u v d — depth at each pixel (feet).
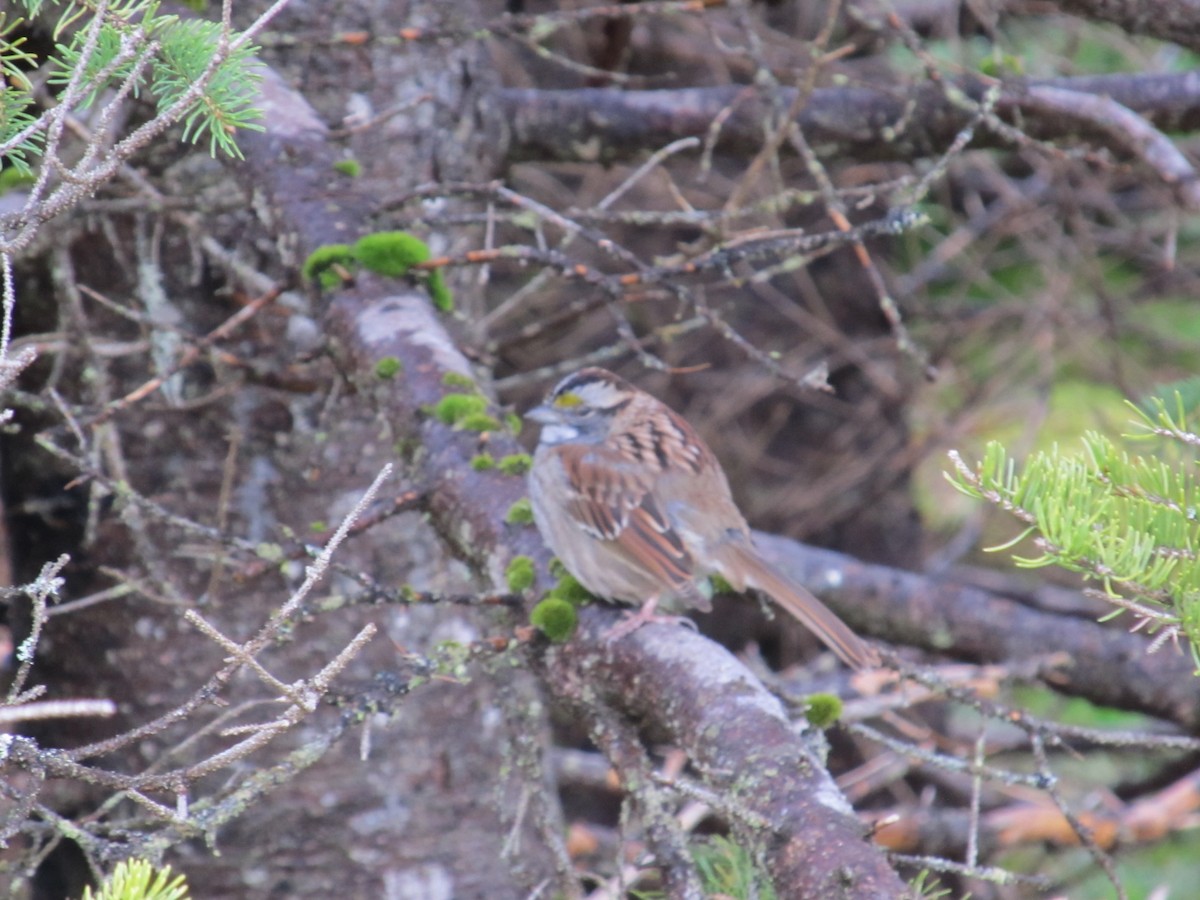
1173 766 43.62
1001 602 36.96
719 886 21.08
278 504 31.76
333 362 26.03
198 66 18.57
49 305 31.96
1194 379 23.82
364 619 31.94
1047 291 49.32
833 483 48.44
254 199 26.61
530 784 24.71
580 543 22.67
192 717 31.55
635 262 25.13
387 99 32.19
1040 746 24.04
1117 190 55.01
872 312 49.85
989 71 33.12
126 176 27.53
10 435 32.12
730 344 48.73
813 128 35.06
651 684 19.88
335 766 32.07
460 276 33.65
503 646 20.48
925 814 40.86
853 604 36.47
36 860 22.86
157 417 31.42
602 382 28.17
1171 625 15.79
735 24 42.80
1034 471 16.61
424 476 24.00
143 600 31.68
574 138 35.04
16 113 17.67
